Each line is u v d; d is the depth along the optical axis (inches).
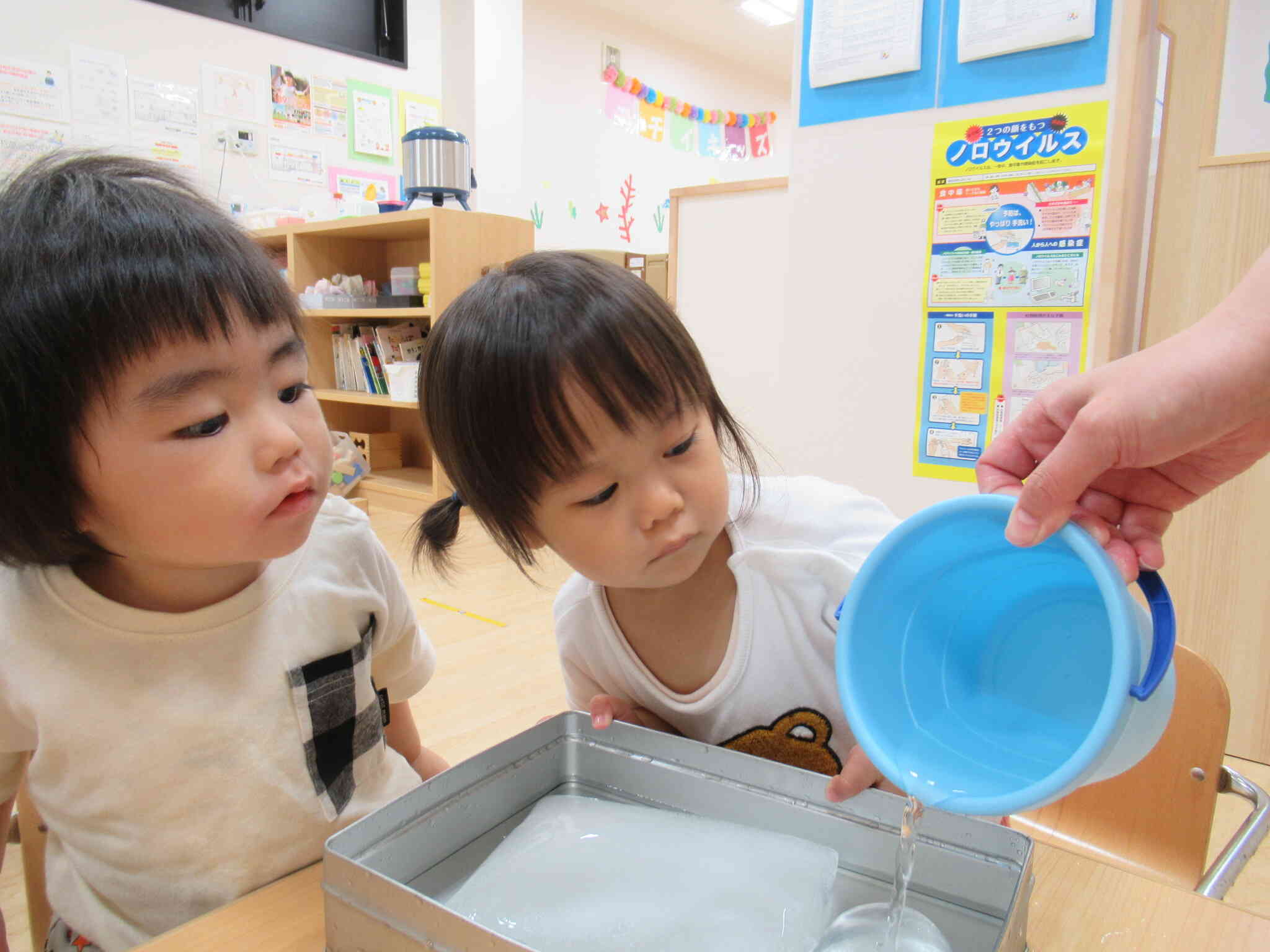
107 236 17.8
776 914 17.0
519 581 85.6
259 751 24.0
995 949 14.3
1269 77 109.6
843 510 30.0
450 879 19.2
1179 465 19.3
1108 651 17.2
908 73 57.6
